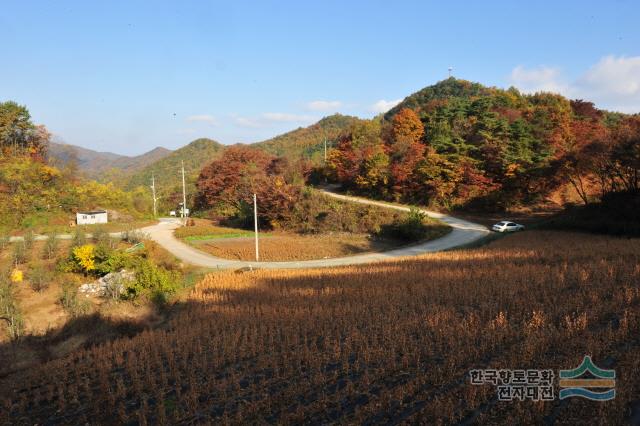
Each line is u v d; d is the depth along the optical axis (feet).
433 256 82.94
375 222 130.41
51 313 62.08
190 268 86.33
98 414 32.37
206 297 61.26
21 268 86.89
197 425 28.94
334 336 43.65
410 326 43.45
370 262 83.41
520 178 152.97
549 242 91.40
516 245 89.81
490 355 35.88
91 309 61.36
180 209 223.92
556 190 158.71
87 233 124.47
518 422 25.89
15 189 151.23
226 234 140.26
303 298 57.16
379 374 33.86
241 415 29.27
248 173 196.85
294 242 119.65
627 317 41.11
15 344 52.65
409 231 116.06
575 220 114.11
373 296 55.77
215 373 37.32
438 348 38.14
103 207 177.88
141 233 122.01
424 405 29.04
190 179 282.36
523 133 157.17
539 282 56.49
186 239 130.93
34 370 43.09
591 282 55.77
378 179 172.14
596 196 145.18
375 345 39.32
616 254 74.08
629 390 27.86
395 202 169.17
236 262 92.99
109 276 74.43
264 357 38.32
